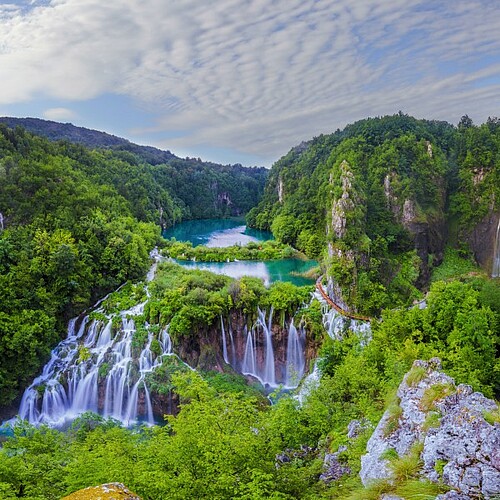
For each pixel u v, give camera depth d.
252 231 165.12
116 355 48.09
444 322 32.94
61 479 16.42
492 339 30.78
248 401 16.84
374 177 96.19
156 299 55.72
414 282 83.38
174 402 43.41
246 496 11.14
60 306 52.41
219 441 13.41
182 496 11.62
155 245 102.81
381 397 21.91
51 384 45.38
